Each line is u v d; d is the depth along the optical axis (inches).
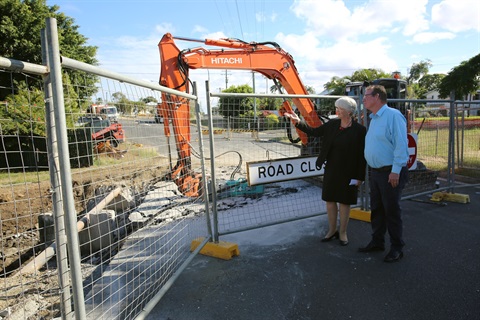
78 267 72.1
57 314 112.0
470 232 163.8
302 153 244.7
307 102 256.7
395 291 113.3
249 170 155.2
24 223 227.0
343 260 137.9
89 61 853.8
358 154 146.5
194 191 219.5
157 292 110.4
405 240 156.4
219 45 246.5
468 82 967.6
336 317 100.2
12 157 288.8
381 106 133.6
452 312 100.6
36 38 692.7
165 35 226.1
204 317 101.6
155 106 123.5
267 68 251.4
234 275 127.0
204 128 215.0
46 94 66.4
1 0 645.3
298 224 182.7
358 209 191.5
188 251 148.6
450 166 223.1
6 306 117.1
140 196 236.4
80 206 245.9
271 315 102.0
